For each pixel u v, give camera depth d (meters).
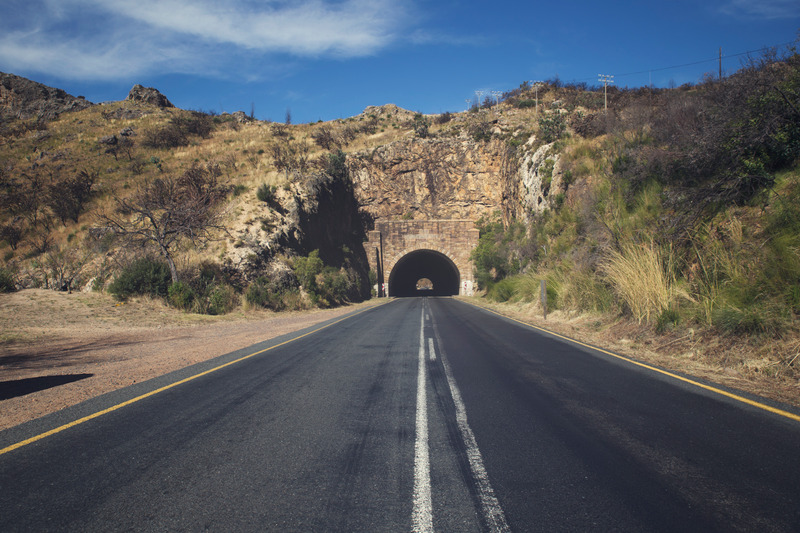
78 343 10.74
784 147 8.58
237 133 60.19
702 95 13.62
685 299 8.54
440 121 61.59
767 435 3.65
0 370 7.59
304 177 37.84
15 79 64.12
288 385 5.79
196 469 3.16
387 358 7.85
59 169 40.94
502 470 3.09
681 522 2.35
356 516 2.48
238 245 24.52
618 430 3.87
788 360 5.67
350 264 41.47
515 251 31.16
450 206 49.81
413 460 3.29
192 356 8.29
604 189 16.00
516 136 44.19
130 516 2.49
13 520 2.44
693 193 9.92
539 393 5.21
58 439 3.82
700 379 5.70
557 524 2.35
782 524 2.31
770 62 9.45
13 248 27.80
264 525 2.38
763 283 7.05
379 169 50.66
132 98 70.56
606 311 11.76
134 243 21.98
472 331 11.98
